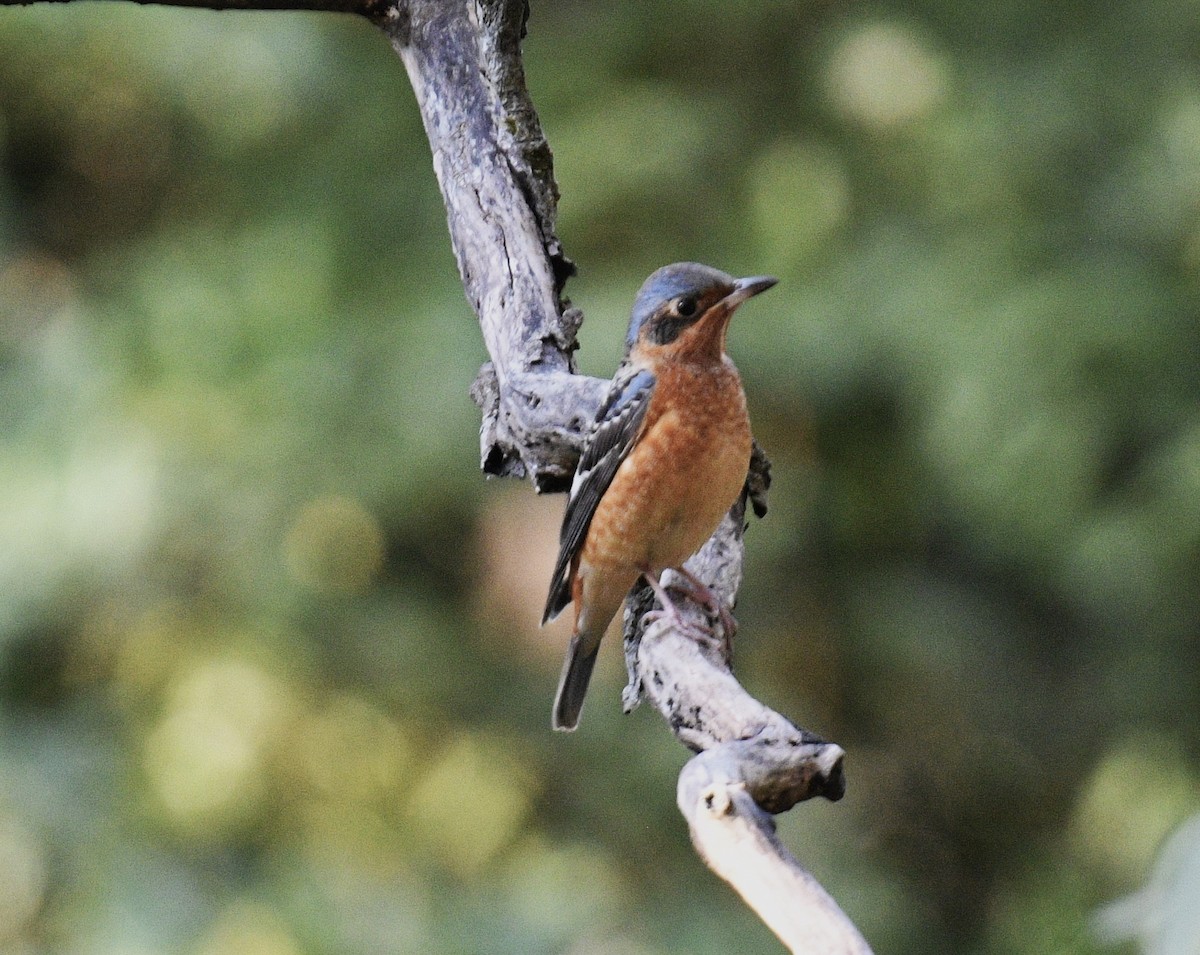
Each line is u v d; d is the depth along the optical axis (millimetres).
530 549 13562
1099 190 13602
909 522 14844
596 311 12969
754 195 14102
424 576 14219
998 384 12891
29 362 13977
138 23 13633
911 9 14523
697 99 14445
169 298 13734
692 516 7074
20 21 13641
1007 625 14836
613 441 7027
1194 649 13836
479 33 7344
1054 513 13094
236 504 13391
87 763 13281
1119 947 11633
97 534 12984
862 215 14109
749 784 4688
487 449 7496
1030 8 14203
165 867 13109
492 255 7312
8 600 13047
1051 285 13109
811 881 4316
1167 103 13508
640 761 13656
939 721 14898
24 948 12789
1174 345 13047
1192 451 12797
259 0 7430
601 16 14750
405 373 13266
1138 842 13930
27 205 15133
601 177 13680
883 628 14367
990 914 14789
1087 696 14695
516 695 13906
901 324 13289
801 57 14617
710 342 7062
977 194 13688
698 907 13305
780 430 14320
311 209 14133
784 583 14516
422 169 14008
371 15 7504
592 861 13641
